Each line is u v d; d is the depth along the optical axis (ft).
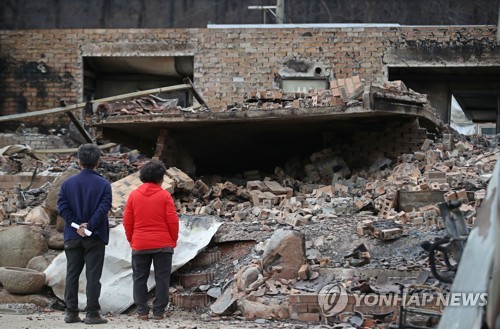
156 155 64.13
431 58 96.53
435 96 100.17
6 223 54.95
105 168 67.41
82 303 46.24
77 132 99.30
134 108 63.62
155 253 41.88
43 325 39.40
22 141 98.17
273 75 97.81
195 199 58.03
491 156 59.72
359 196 56.65
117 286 46.57
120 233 48.11
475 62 96.07
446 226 26.48
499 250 20.92
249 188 58.95
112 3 109.29
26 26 109.09
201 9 109.91
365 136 64.39
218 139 67.46
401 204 52.75
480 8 107.45
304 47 97.71
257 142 68.74
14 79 101.50
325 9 110.01
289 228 49.55
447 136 63.36
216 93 98.63
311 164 64.90
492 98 105.29
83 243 39.93
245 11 110.22
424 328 32.01
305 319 40.81
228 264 47.60
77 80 100.94
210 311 43.19
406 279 42.04
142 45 100.22
